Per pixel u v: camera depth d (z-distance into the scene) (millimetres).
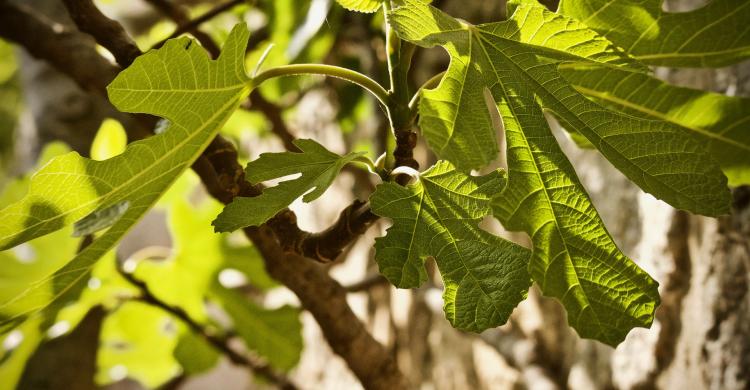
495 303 771
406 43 832
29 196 829
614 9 876
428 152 1862
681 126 926
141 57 803
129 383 3395
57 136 1602
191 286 1466
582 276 771
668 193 797
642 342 1192
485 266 777
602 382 1279
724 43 896
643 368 1188
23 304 894
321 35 1512
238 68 841
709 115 915
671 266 1153
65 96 1616
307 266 1036
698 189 795
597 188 1312
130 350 1672
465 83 774
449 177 795
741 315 1053
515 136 780
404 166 828
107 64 1124
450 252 782
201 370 1536
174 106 835
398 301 2061
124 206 882
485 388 1668
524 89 788
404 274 775
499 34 795
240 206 787
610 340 769
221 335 1539
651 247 1184
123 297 1373
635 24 883
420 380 1923
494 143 765
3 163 3969
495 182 792
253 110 1398
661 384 1168
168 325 1646
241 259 1456
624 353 1217
